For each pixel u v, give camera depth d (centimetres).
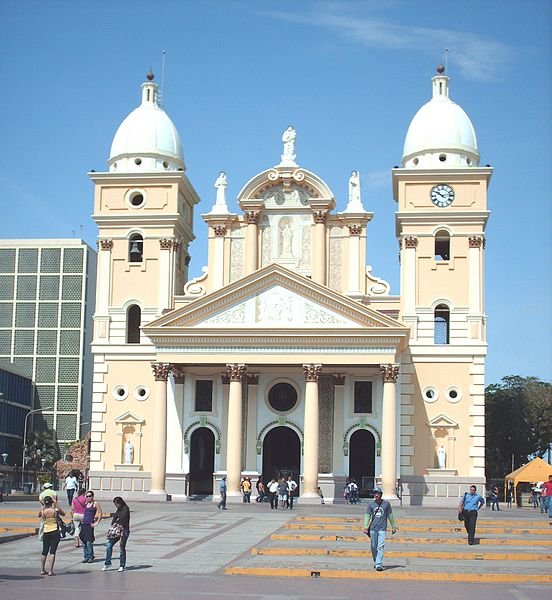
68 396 16612
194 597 2880
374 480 7419
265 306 7188
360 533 4588
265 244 7800
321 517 5291
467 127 7931
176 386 7662
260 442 7519
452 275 7600
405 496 7362
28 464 14662
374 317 7050
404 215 7650
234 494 7038
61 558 3784
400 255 7738
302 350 7112
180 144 8288
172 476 7512
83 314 16800
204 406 7662
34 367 16725
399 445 7419
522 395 12412
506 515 6006
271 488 6475
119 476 7612
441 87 8106
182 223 8031
